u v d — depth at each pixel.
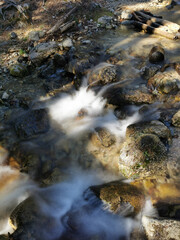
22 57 3.00
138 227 1.32
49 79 2.71
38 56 2.85
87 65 2.60
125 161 1.55
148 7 4.03
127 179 1.54
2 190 1.64
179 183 1.46
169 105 2.06
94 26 3.50
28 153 1.87
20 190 1.62
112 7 4.06
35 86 2.63
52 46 2.97
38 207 1.45
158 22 3.42
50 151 1.88
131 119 2.04
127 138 1.79
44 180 1.65
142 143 1.57
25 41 3.26
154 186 1.47
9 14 3.67
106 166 1.70
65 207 1.47
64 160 1.81
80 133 2.02
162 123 1.82
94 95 2.38
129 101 2.17
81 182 1.62
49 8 3.74
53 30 3.28
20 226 1.31
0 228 1.45
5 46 3.25
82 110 2.26
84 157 1.80
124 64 2.66
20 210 1.42
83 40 3.19
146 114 2.03
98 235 1.32
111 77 2.38
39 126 2.09
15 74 2.77
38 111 2.16
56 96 2.48
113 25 3.50
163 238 1.20
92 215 1.40
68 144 1.93
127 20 3.60
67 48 2.95
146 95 2.14
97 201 1.43
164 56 2.69
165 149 1.59
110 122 2.09
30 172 1.72
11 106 2.42
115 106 2.19
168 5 4.03
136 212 1.36
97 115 2.20
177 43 2.98
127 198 1.39
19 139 2.03
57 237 1.32
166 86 2.08
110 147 1.82
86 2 3.85
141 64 2.63
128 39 3.19
